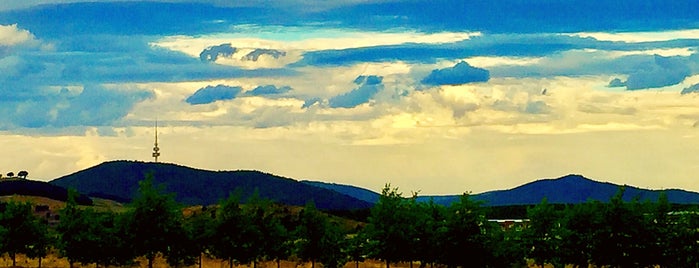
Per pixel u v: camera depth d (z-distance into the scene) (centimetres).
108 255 6606
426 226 6247
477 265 6094
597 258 6141
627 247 6075
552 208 6906
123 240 6481
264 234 6756
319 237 7019
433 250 6153
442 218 6397
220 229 6581
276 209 7156
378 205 6462
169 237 6369
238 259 6588
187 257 6556
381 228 6359
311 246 6988
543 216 6812
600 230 6116
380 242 6322
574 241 6288
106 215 7038
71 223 6738
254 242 6606
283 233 6819
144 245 6309
